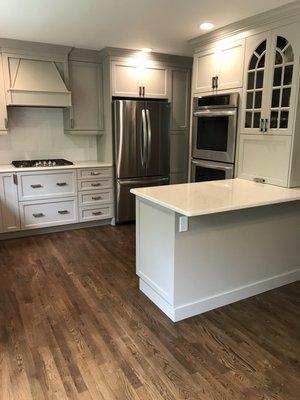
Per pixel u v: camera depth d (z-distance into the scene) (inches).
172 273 93.4
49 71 161.5
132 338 88.7
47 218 168.1
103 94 180.4
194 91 154.3
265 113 120.4
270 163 120.9
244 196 100.0
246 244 105.2
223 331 91.7
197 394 70.4
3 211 156.3
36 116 178.1
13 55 152.9
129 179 182.7
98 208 181.3
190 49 169.2
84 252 147.6
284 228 113.3
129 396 69.8
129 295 111.0
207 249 97.3
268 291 114.0
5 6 109.0
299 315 99.4
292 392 70.8
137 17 120.4
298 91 109.0
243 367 78.1
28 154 179.9
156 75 183.5
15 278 122.4
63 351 83.4
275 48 114.4
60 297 109.4
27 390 71.3
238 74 130.0
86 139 194.4
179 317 96.6
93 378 74.7
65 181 168.7
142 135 179.6
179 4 107.5
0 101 154.6
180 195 100.1
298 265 121.0
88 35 144.3
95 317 98.3
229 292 105.2
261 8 110.4
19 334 90.0
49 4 107.5
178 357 81.5
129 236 168.9
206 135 148.1
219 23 126.2
